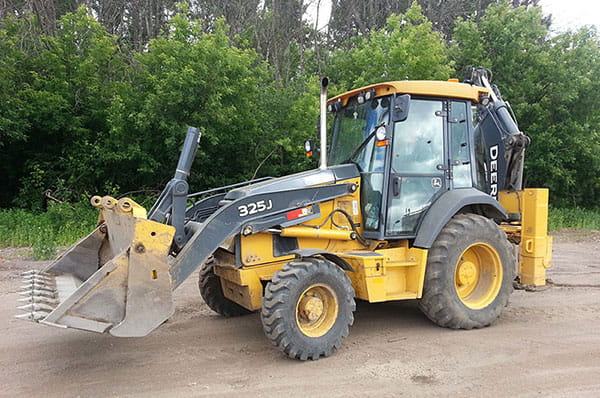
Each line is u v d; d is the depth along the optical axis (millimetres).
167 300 4328
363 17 25688
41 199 15609
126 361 4902
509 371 4598
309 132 15766
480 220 5828
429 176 5801
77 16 16188
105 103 15461
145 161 14578
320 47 22266
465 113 6094
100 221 5664
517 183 6777
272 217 5250
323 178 5586
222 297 6234
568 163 19078
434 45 15945
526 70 17812
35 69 15523
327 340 4895
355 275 5328
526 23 18125
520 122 18000
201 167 15977
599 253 11641
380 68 15984
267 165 16406
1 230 12578
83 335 5637
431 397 4102
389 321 6125
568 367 4688
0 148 15938
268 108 15844
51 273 5445
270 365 4785
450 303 5609
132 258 4223
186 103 13727
